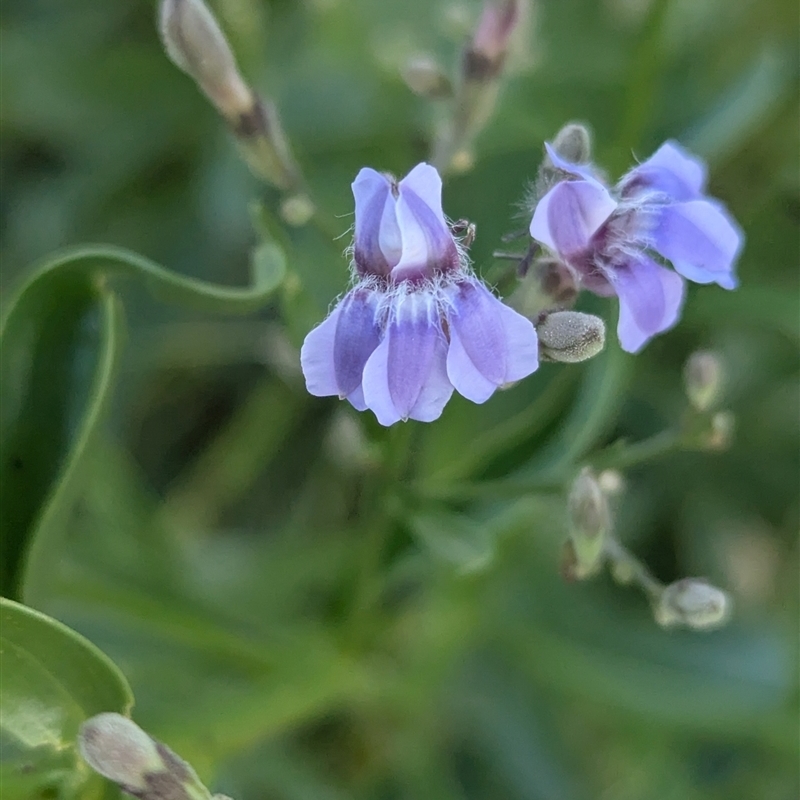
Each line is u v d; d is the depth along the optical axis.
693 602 0.27
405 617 0.31
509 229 0.30
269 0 0.37
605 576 0.34
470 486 0.28
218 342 0.37
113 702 0.26
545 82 0.33
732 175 0.35
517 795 0.33
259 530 0.38
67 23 0.38
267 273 0.27
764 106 0.32
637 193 0.26
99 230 0.38
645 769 0.34
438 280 0.26
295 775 0.31
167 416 0.39
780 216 0.35
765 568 0.37
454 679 0.34
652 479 0.36
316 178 0.33
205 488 0.37
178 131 0.38
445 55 0.33
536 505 0.30
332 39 0.34
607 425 0.31
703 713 0.31
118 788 0.26
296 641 0.30
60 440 0.27
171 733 0.28
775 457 0.36
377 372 0.25
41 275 0.27
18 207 0.39
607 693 0.31
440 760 0.34
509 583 0.32
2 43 0.37
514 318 0.26
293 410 0.36
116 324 0.27
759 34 0.35
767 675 0.31
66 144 0.39
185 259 0.37
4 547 0.27
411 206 0.26
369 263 0.26
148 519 0.31
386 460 0.28
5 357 0.27
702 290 0.31
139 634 0.29
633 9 0.34
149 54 0.37
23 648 0.26
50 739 0.26
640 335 0.26
